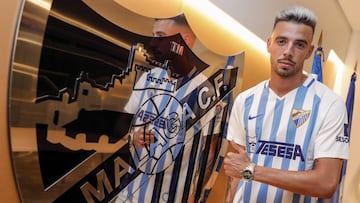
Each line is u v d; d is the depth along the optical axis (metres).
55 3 1.12
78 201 1.29
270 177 1.30
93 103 1.31
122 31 1.41
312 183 1.27
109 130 1.40
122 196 1.50
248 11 2.32
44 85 1.11
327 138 1.34
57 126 1.17
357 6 3.83
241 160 1.36
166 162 1.75
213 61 2.02
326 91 1.41
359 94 4.64
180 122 1.81
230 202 1.62
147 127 1.61
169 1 1.70
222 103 2.11
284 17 1.39
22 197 1.08
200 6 1.95
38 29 1.08
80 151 1.27
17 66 1.02
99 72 1.32
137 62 1.50
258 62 2.69
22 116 1.05
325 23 3.66
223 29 2.20
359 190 4.32
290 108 1.42
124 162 1.50
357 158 4.46
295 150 1.39
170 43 1.68
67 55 1.18
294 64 1.37
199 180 2.00
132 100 1.50
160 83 1.65
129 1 1.45
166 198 1.77
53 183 1.18
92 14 1.27
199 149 1.97
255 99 1.51
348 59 4.83
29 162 1.09
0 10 0.99
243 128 1.54
